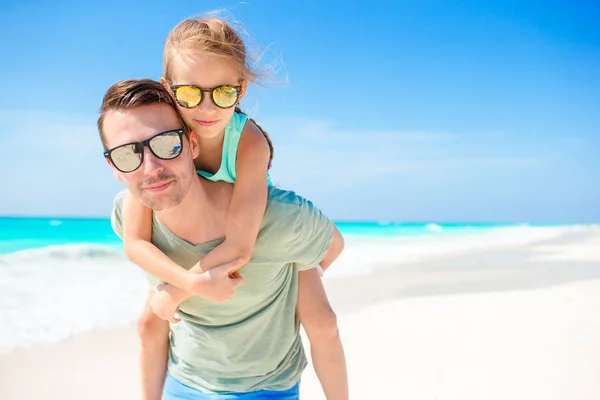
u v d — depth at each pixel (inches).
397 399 162.7
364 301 307.4
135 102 92.3
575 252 679.7
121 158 91.4
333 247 127.3
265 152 116.4
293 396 111.2
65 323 256.5
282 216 101.7
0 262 509.4
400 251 701.3
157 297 100.8
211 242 102.3
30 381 178.5
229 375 106.3
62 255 559.5
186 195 97.7
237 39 117.0
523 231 1512.1
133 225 104.7
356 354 204.4
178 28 115.3
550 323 241.9
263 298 102.8
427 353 204.7
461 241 970.7
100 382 179.6
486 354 201.6
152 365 116.5
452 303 296.2
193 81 109.8
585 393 162.7
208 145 114.3
